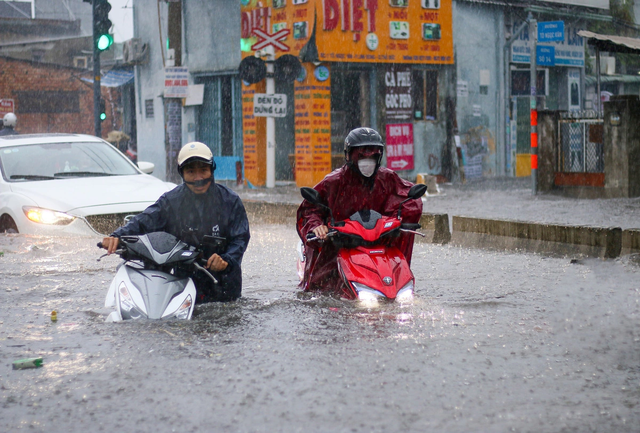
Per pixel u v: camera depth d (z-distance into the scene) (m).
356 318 5.36
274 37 21.02
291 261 8.42
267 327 5.14
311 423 3.43
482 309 5.78
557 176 17.53
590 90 30.47
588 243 8.57
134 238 5.37
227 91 23.86
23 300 6.32
